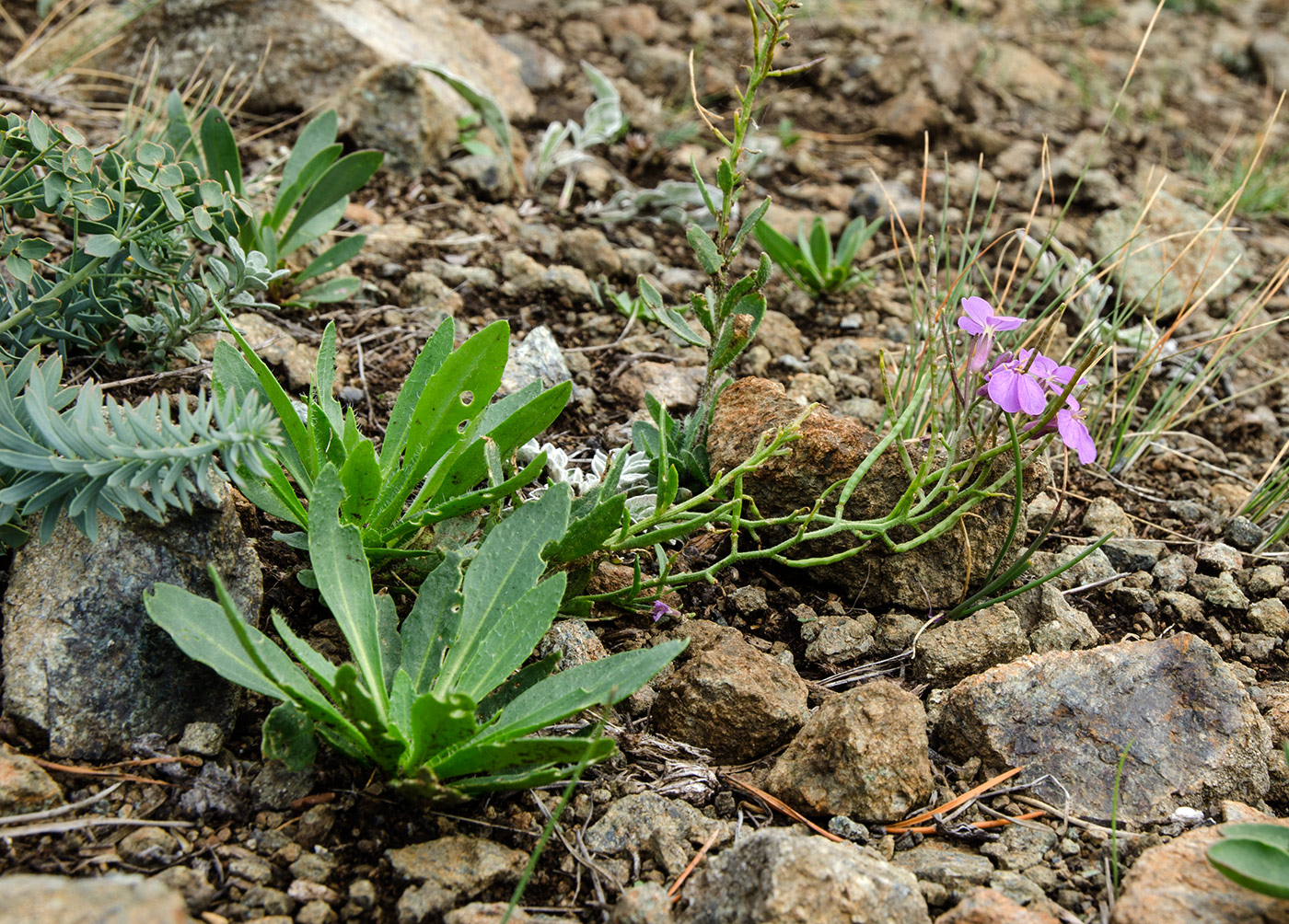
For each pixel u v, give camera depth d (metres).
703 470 0.86
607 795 0.76
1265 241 1.25
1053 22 1.86
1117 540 0.89
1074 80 1.60
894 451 0.84
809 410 0.78
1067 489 0.92
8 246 0.81
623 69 1.42
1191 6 2.06
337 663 0.78
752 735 0.78
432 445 0.79
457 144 1.15
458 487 0.81
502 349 0.78
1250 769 0.78
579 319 0.99
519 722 0.74
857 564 0.84
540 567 0.76
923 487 0.84
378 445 0.88
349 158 0.93
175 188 0.84
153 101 1.11
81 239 0.92
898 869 0.73
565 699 0.74
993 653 0.81
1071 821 0.77
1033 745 0.78
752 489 0.84
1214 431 0.99
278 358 0.90
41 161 0.81
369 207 1.04
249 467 0.74
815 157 1.30
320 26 1.11
